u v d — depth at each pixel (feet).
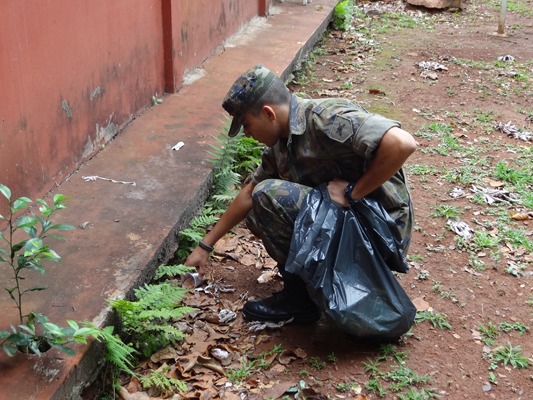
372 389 9.89
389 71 26.43
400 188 10.46
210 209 14.20
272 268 13.01
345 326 9.89
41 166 12.82
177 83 19.35
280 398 9.65
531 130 20.95
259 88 9.82
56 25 12.91
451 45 30.86
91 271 10.74
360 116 9.53
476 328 11.62
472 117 21.80
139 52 17.04
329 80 25.03
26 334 8.80
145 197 13.28
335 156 9.89
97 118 15.03
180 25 19.29
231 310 11.63
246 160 16.35
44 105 12.74
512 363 10.73
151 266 11.31
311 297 10.00
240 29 26.55
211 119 17.51
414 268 13.29
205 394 9.60
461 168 17.83
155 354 10.32
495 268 13.44
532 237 14.66
